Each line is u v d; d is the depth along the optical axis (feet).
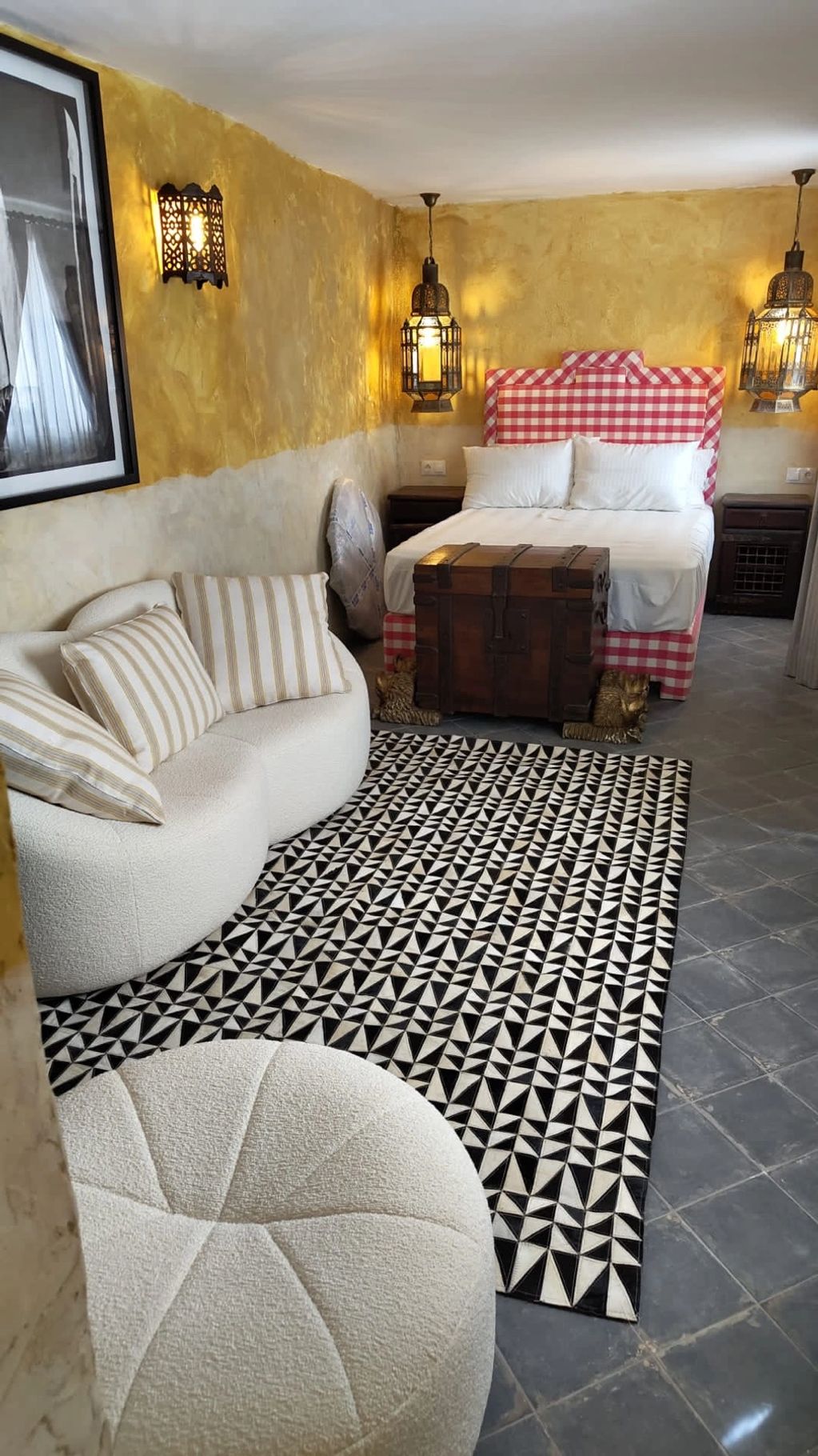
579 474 18.29
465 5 8.01
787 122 12.39
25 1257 1.27
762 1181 6.05
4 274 8.44
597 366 19.01
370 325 18.16
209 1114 4.84
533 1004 7.66
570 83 10.46
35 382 8.95
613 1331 5.14
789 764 12.07
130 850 7.48
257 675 10.30
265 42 8.95
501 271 19.10
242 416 13.04
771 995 7.76
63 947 7.45
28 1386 1.30
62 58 8.84
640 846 10.07
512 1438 4.63
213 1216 4.32
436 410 18.84
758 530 18.34
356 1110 4.83
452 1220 4.32
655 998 7.72
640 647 14.24
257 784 8.86
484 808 10.96
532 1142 6.32
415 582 13.04
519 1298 5.32
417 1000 7.73
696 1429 4.67
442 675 13.39
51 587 9.57
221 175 11.87
